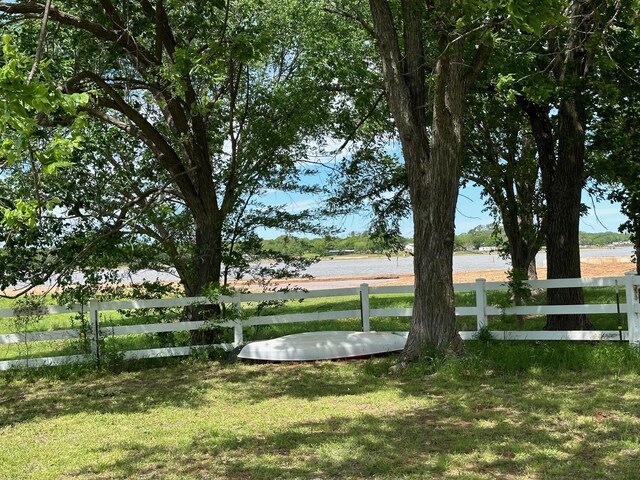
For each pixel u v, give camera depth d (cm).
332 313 1275
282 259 1394
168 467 575
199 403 846
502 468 529
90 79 1142
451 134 1002
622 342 1070
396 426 675
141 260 1251
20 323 1226
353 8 1263
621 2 924
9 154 399
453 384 877
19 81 363
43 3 1071
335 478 522
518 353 1008
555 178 1271
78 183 1174
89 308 1165
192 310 1259
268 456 589
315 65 1380
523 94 1173
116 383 1029
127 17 1134
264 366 1112
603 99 1191
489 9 625
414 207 1030
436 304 1002
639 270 1652
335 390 885
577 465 526
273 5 1397
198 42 1395
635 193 1230
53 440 693
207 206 1313
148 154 1348
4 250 1109
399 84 1034
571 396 779
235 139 1341
